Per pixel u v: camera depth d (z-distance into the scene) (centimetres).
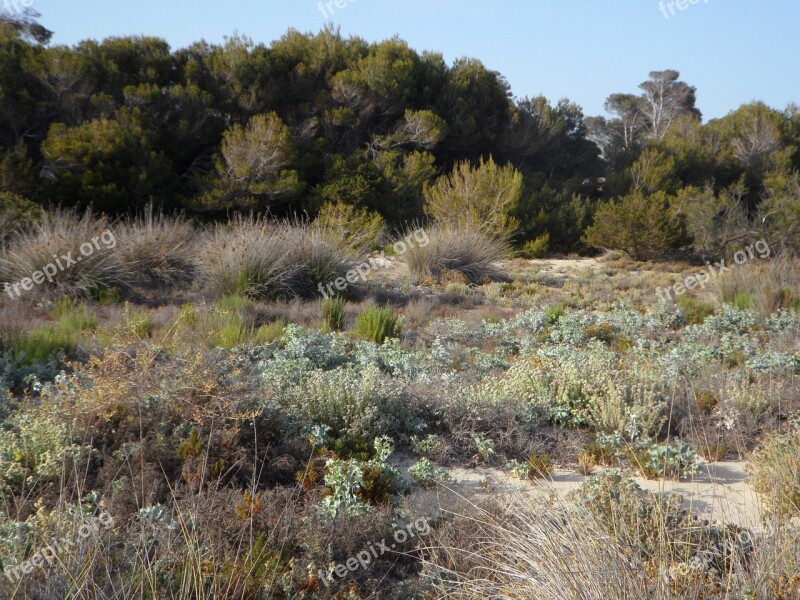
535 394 651
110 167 2058
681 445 520
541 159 3105
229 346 847
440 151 2838
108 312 1093
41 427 460
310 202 2303
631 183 2839
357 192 2298
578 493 425
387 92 2598
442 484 474
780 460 457
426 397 620
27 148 2148
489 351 941
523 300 1433
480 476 517
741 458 554
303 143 2498
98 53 2380
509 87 3103
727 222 2194
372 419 565
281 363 693
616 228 2167
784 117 3316
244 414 496
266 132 2230
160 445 462
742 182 2606
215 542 363
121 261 1278
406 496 460
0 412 552
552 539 324
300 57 2666
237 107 2494
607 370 690
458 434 568
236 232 1407
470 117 2786
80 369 582
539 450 561
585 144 3216
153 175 2134
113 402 494
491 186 2233
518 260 2095
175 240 1409
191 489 398
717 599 292
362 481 443
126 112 2191
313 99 2612
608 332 1037
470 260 1705
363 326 1000
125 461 446
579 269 2002
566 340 973
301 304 1251
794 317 1080
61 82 2194
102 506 396
